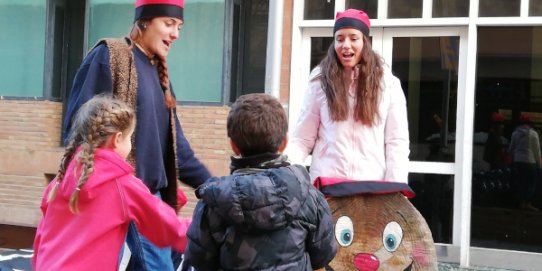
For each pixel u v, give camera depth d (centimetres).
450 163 691
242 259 278
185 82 774
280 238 278
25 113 823
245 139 285
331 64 418
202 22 768
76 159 309
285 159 290
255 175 279
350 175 410
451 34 691
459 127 688
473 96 679
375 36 714
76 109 356
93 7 812
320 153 423
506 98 684
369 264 394
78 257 302
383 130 419
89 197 303
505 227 683
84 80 361
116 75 361
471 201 687
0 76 841
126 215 310
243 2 771
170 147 391
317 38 727
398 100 421
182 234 321
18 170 817
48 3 823
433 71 698
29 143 822
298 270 281
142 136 365
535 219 679
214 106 754
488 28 686
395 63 711
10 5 839
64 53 842
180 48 776
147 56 380
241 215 271
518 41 680
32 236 821
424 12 692
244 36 771
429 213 697
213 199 274
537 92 677
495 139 687
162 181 379
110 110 314
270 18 681
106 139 312
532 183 682
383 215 397
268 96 296
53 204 315
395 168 411
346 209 397
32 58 831
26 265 431
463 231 675
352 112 412
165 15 374
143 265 345
